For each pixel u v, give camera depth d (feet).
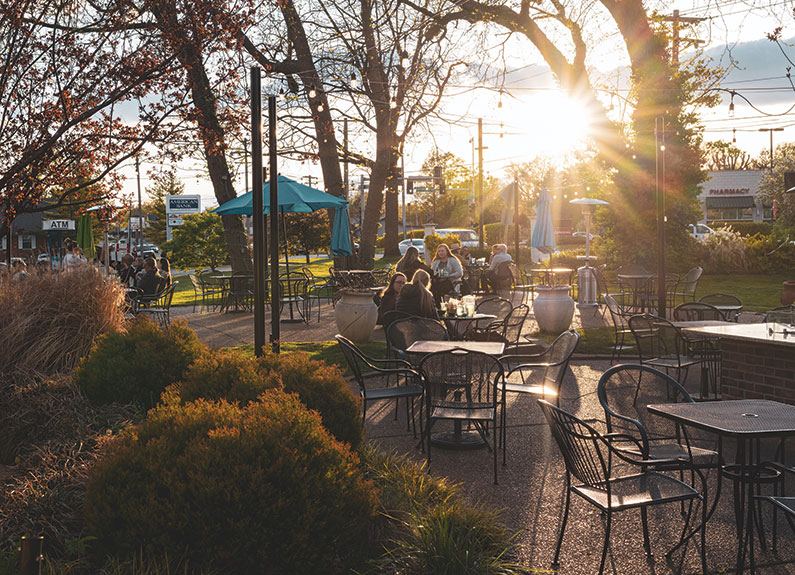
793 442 20.17
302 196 52.60
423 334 26.04
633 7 76.79
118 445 11.80
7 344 22.48
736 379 22.50
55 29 26.43
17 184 26.99
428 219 227.81
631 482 13.20
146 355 20.07
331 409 16.19
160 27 27.58
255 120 23.26
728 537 14.05
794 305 23.72
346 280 59.67
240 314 55.42
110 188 29.94
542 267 70.18
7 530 11.72
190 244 110.83
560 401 25.57
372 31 66.64
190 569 10.41
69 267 25.88
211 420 11.91
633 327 26.89
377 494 12.50
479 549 12.64
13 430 17.51
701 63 75.05
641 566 12.86
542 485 17.10
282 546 10.50
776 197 159.43
